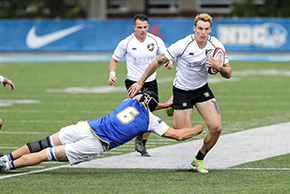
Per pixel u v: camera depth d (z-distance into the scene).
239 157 27.58
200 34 23.34
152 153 28.89
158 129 22.66
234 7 134.38
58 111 44.59
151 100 22.98
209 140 24.03
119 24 108.75
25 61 100.00
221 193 20.03
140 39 30.34
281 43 106.88
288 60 100.31
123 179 22.45
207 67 23.89
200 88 24.52
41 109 45.75
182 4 163.62
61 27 109.38
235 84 65.62
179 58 24.45
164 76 75.69
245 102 50.44
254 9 132.88
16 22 109.75
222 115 42.78
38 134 34.34
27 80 69.94
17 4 151.75
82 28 109.19
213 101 24.52
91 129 22.38
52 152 22.44
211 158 27.39
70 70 83.62
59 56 109.06
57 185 21.25
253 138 33.00
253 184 21.50
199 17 23.39
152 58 30.48
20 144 31.02
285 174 23.47
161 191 20.31
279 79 70.94
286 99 52.56
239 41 106.88
